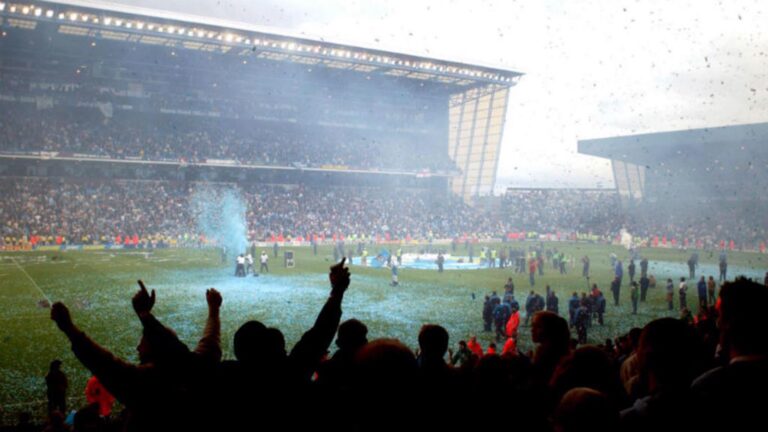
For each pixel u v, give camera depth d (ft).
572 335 81.87
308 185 313.32
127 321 86.17
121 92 266.36
